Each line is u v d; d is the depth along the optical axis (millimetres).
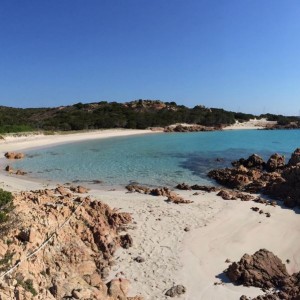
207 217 26078
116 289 16156
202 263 19438
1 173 43094
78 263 17672
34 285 14711
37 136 85812
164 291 16859
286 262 19781
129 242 21031
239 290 17016
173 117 134500
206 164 51219
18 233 16844
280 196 31438
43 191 29297
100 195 31984
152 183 38594
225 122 146750
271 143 82438
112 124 118688
